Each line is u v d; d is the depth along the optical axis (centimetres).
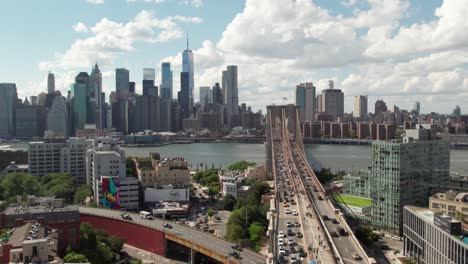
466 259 19325
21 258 18375
